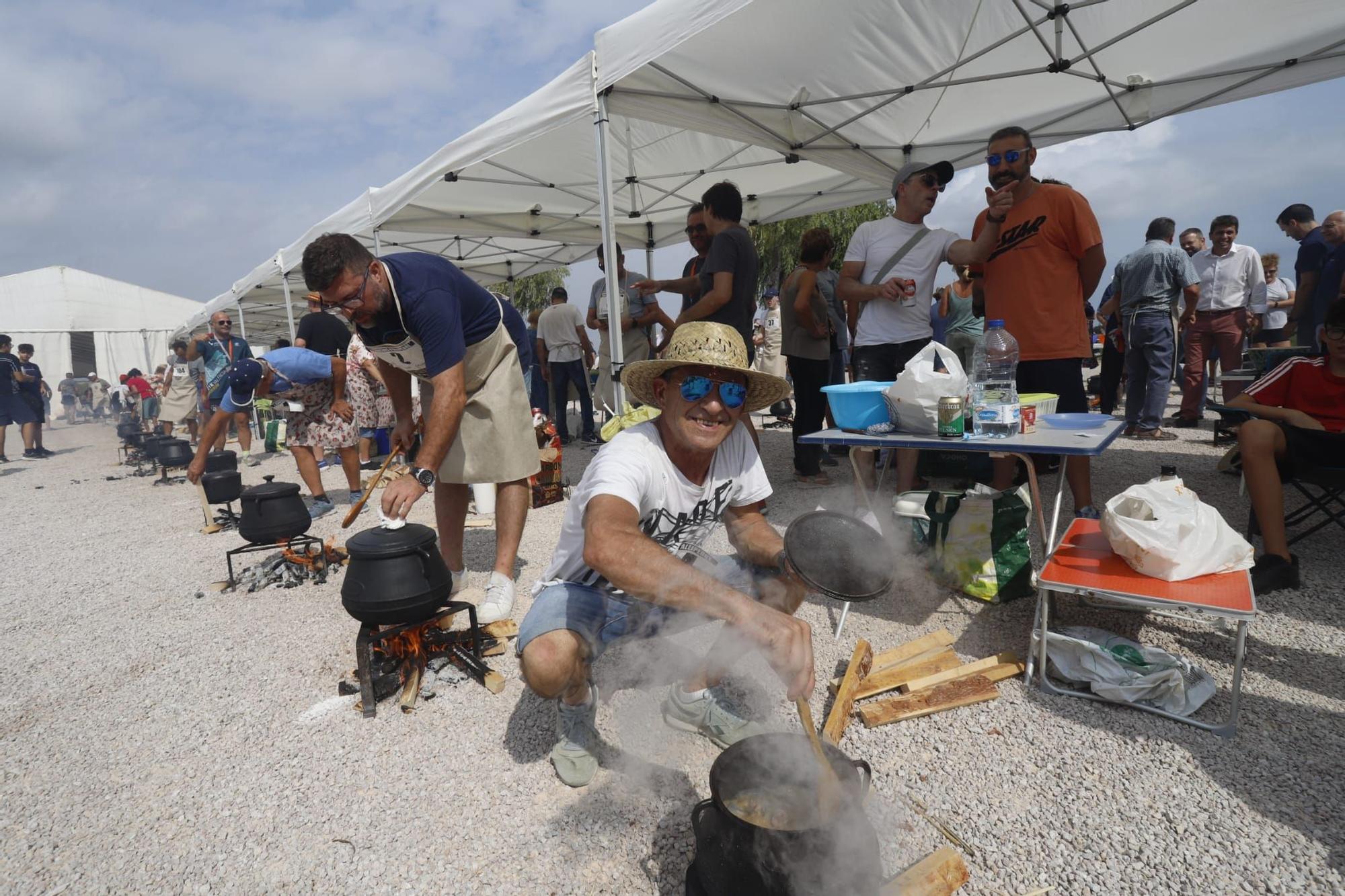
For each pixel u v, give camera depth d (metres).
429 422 2.56
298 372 5.05
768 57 4.57
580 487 1.79
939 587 3.11
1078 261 3.51
